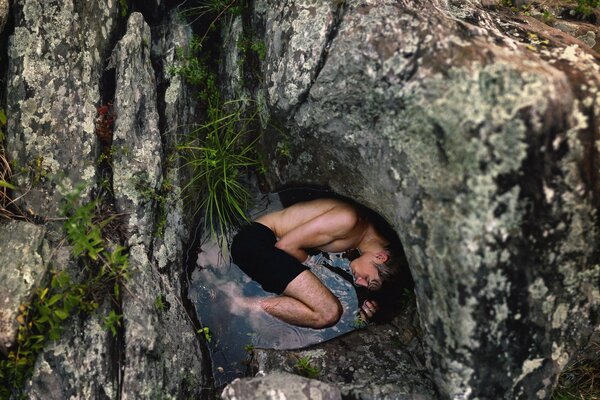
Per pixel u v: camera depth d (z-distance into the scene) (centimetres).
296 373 386
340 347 404
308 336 429
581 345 348
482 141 304
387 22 347
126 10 430
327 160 402
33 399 337
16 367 333
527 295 319
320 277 458
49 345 343
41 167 380
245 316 430
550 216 312
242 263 441
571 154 310
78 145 388
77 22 400
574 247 322
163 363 367
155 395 355
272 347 422
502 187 304
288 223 451
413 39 336
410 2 359
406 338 408
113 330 348
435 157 320
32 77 390
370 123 354
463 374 329
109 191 392
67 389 340
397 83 335
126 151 394
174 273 410
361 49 349
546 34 369
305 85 374
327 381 379
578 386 393
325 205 448
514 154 302
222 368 414
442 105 316
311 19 374
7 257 350
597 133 316
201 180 442
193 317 420
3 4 387
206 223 451
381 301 443
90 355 346
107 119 399
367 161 364
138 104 407
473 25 345
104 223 376
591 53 350
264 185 467
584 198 316
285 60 385
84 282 361
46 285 350
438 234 320
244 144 455
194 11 455
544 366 336
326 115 375
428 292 335
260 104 429
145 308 368
